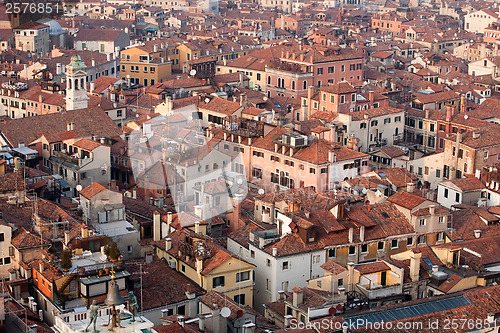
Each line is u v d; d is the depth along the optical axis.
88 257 114.06
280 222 130.38
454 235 136.62
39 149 181.38
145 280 117.50
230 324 106.38
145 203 141.25
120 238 129.00
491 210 145.12
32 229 123.38
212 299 111.62
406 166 196.62
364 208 135.50
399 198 137.88
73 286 107.25
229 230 136.25
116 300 80.38
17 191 135.12
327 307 106.19
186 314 115.31
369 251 131.00
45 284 109.50
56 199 153.50
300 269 125.94
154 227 134.38
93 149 167.38
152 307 112.06
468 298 106.94
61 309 104.38
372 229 131.88
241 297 121.69
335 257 129.00
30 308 110.19
